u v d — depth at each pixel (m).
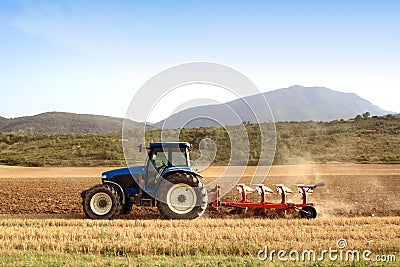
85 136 70.25
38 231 10.22
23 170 46.44
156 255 8.27
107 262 7.63
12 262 7.67
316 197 19.91
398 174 36.59
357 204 17.64
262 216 13.36
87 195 12.84
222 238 9.66
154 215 13.92
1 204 16.98
